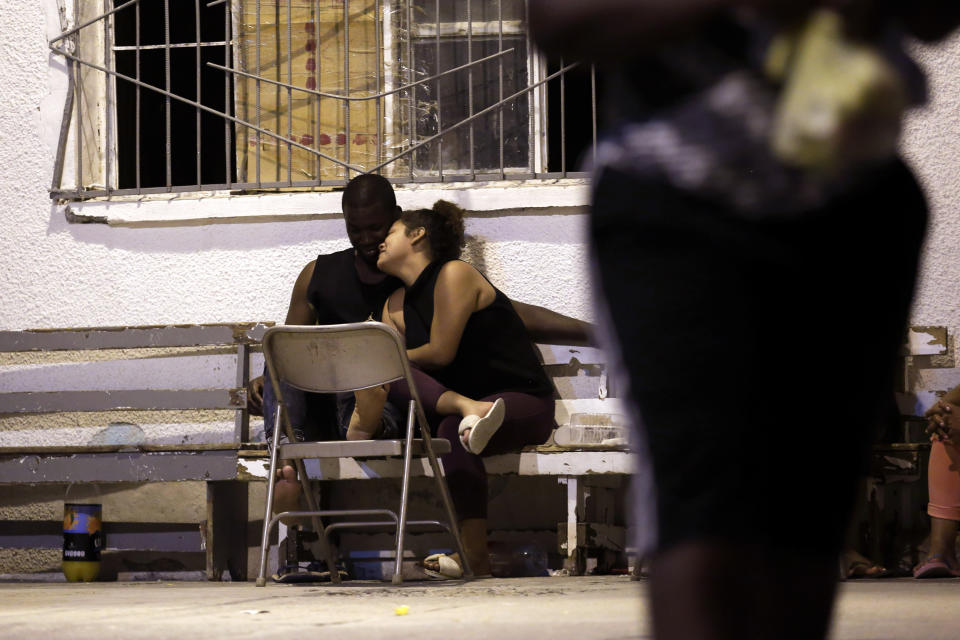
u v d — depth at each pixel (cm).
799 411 291
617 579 1066
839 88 252
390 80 1384
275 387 1036
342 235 1342
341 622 622
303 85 1392
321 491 1257
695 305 266
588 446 1125
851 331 291
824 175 262
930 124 1298
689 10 258
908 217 292
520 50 1373
